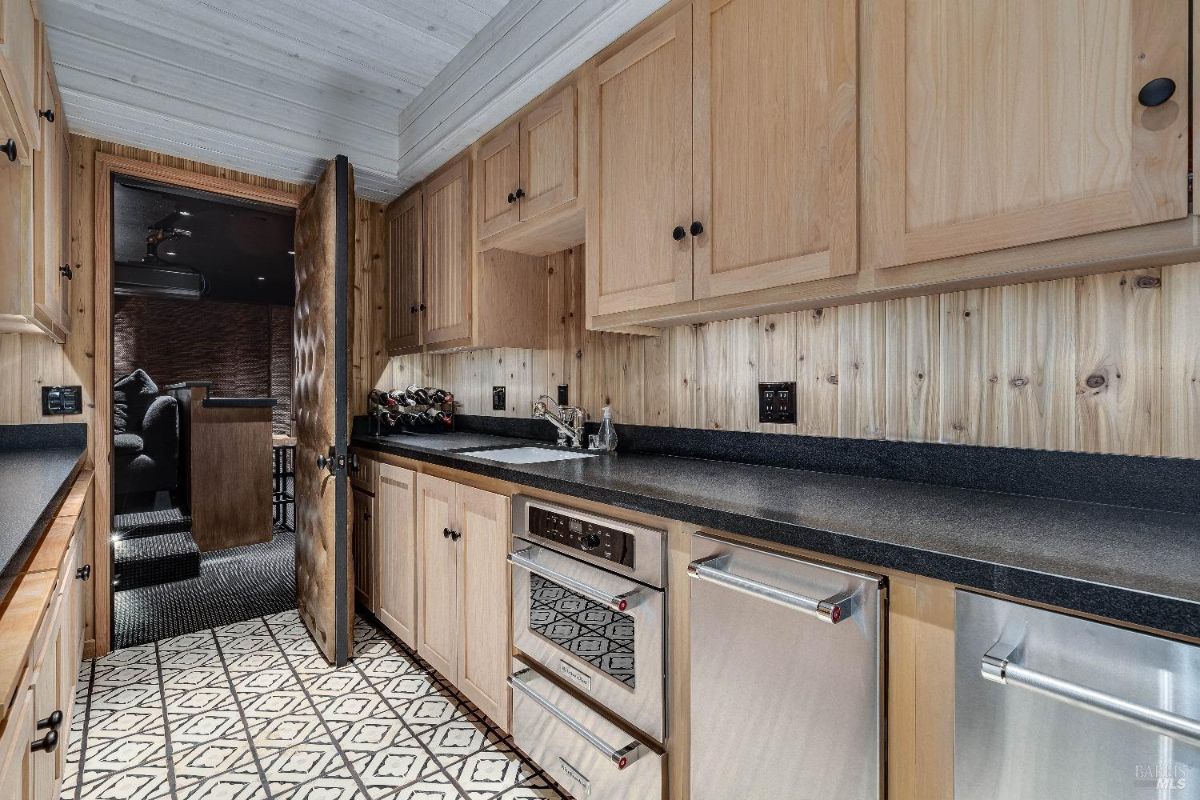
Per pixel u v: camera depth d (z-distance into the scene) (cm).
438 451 207
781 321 167
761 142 133
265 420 431
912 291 127
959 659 81
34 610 91
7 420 225
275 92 243
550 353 249
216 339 691
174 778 160
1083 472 115
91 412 240
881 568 90
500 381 279
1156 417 108
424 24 209
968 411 132
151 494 500
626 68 167
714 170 143
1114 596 66
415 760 170
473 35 216
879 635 88
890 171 112
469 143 239
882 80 113
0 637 79
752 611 106
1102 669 69
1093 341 115
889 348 145
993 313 128
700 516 112
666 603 124
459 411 308
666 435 198
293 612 287
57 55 197
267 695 205
